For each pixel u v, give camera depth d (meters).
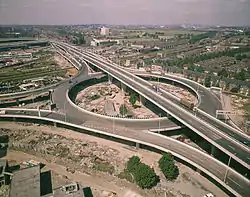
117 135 126.56
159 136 126.62
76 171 108.56
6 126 150.25
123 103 193.12
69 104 169.38
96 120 145.00
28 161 114.00
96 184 100.12
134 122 143.12
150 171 96.62
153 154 121.75
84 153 122.00
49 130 145.75
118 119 146.50
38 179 92.62
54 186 97.94
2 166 101.06
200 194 95.00
